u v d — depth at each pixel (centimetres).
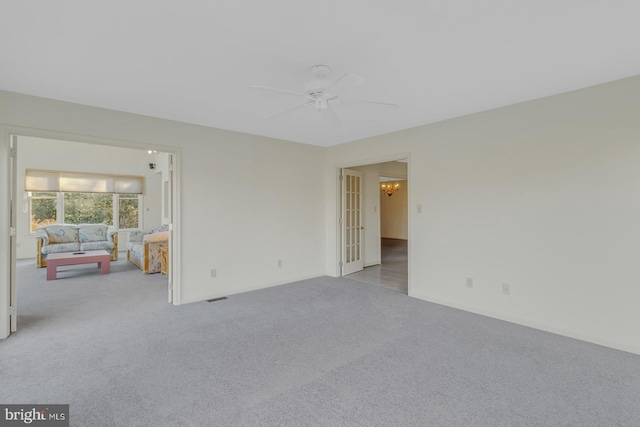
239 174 451
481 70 254
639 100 263
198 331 311
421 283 421
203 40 208
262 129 436
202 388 214
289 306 390
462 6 173
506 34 202
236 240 448
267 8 174
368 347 276
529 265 326
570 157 298
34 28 193
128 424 178
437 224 402
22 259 752
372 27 193
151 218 920
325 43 212
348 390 212
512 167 336
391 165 711
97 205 860
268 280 486
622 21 188
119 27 192
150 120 373
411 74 261
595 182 285
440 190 399
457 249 383
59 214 806
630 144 267
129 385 217
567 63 242
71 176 804
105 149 851
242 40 208
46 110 311
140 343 284
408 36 204
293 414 188
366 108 318
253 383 220
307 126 419
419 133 420
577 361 251
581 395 206
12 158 304
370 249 663
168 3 169
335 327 322
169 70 252
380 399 202
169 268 407
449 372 235
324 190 566
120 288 482
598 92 282
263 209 479
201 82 275
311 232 546
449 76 265
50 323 334
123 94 303
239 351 269
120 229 884
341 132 454
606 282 280
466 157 373
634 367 242
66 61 236
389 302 407
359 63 241
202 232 416
